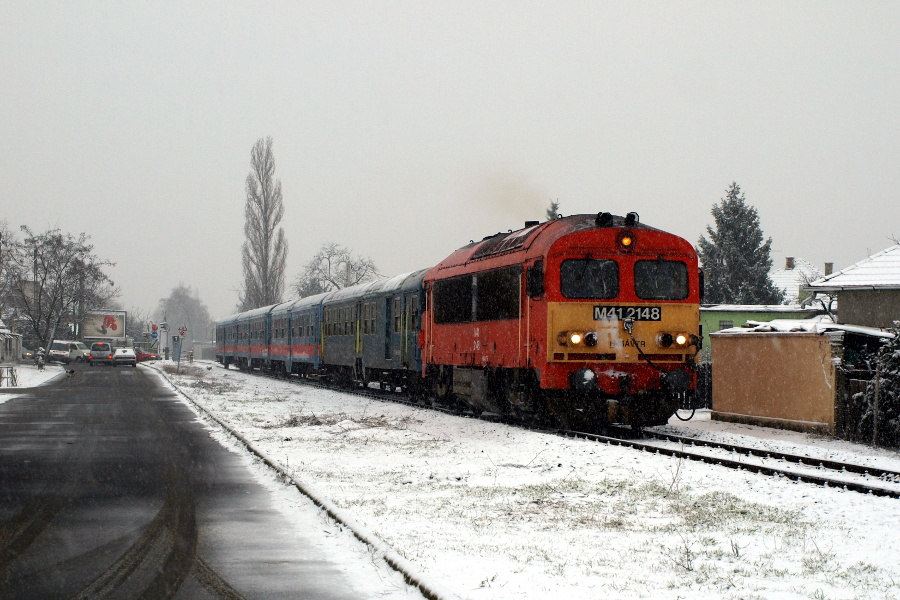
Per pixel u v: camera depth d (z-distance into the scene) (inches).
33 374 1966.0
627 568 287.9
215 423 798.5
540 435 657.6
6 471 504.1
